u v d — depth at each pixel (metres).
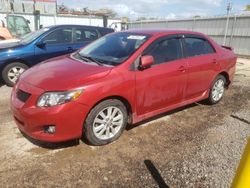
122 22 26.27
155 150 3.57
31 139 3.74
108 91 3.41
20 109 3.26
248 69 10.72
